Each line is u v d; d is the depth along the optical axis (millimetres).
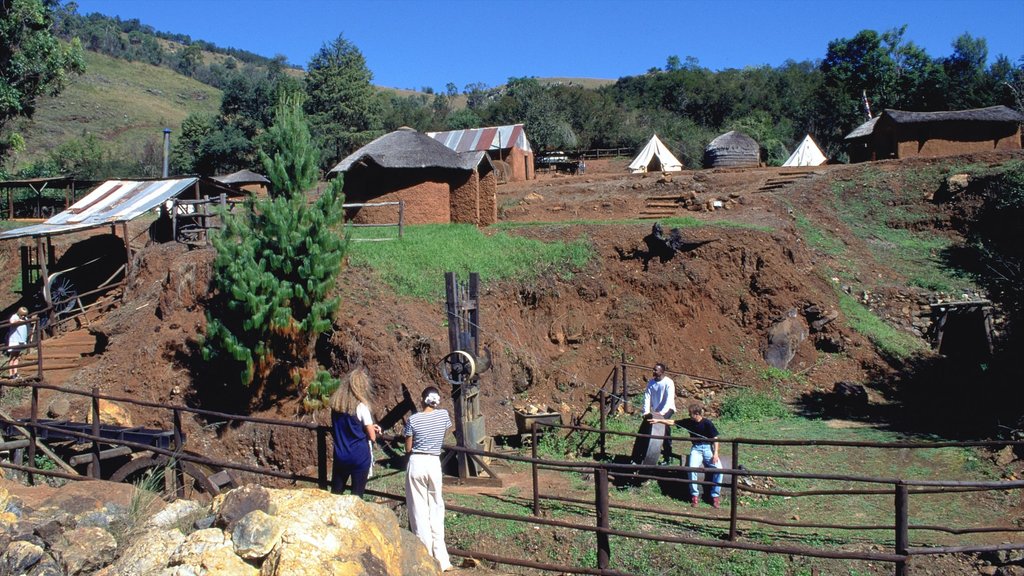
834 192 28953
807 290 20797
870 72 64312
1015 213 24891
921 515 11117
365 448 7664
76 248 23375
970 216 26141
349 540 5887
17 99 31844
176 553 5828
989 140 32531
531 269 20234
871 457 13508
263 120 64750
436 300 18219
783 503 11570
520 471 13281
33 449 10344
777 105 84938
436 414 7715
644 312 19688
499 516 7828
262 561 5723
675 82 89188
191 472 11070
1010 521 10688
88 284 22703
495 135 44312
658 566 9547
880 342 19688
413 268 19438
